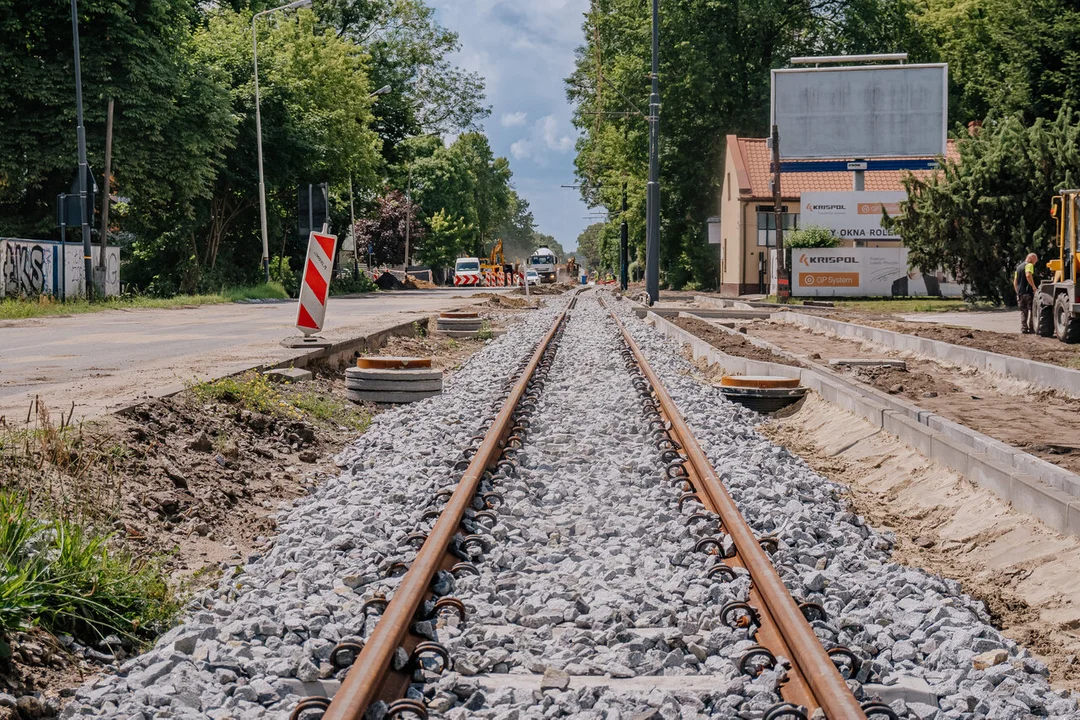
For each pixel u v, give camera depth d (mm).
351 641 4824
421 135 87250
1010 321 30203
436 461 9703
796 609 4922
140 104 38594
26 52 38125
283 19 60312
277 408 11547
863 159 50875
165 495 7781
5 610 4828
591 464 9875
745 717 4301
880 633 5355
